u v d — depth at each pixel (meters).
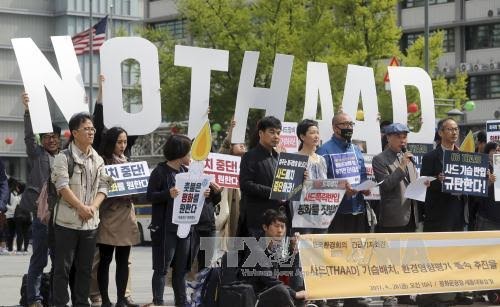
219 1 45.19
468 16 70.38
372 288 14.45
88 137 13.27
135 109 48.81
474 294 16.72
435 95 46.62
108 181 13.52
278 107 17.55
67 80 15.81
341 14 44.06
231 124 17.28
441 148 15.59
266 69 44.47
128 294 15.16
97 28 49.78
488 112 69.88
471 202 16.81
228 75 45.78
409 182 15.58
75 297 13.37
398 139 15.45
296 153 14.21
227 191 16.08
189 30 46.16
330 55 44.03
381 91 44.31
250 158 13.89
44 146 15.19
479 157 15.55
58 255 13.16
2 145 73.44
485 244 15.59
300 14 44.75
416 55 45.78
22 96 15.35
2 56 72.94
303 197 14.27
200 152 14.05
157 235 14.39
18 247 32.66
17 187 32.81
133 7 75.00
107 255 14.62
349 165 15.03
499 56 69.25
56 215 13.15
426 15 43.59
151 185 14.35
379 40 43.59
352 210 14.97
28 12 73.12
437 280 15.08
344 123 15.04
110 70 15.98
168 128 48.81
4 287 19.16
